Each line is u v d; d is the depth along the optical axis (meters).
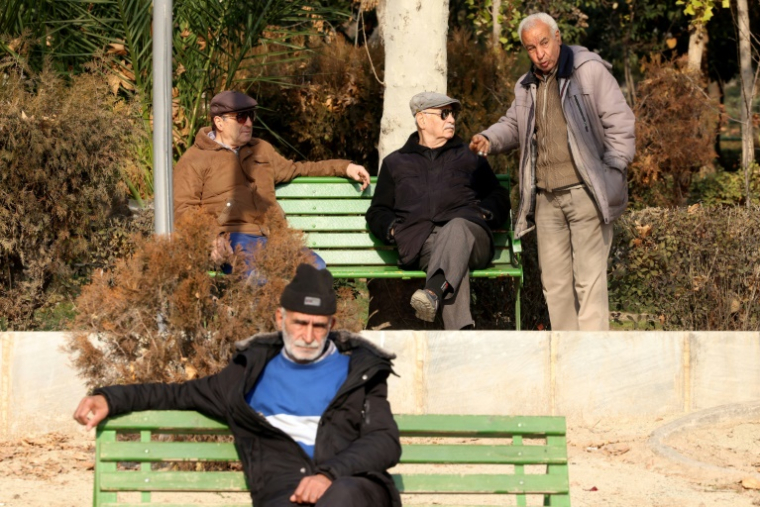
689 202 39.84
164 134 18.02
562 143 22.05
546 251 22.77
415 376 20.11
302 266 12.62
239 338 16.36
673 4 61.38
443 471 17.97
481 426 12.66
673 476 17.67
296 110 36.88
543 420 12.68
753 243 23.98
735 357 20.55
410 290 25.05
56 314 23.53
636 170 38.44
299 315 12.41
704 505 16.09
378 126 37.22
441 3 25.73
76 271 24.05
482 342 20.20
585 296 22.27
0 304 22.89
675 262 24.30
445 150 23.36
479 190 23.39
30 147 22.39
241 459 12.60
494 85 36.91
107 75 30.58
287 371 12.67
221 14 33.09
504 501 16.84
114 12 31.92
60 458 18.03
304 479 11.64
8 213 22.41
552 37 21.77
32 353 19.38
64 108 23.06
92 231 23.66
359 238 24.41
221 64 34.16
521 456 12.66
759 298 24.02
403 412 20.11
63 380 19.42
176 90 33.66
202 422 12.70
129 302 16.25
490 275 22.55
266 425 12.37
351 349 12.92
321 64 37.25
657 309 24.56
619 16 65.50
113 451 12.59
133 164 26.12
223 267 18.14
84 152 23.00
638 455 18.55
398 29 25.72
